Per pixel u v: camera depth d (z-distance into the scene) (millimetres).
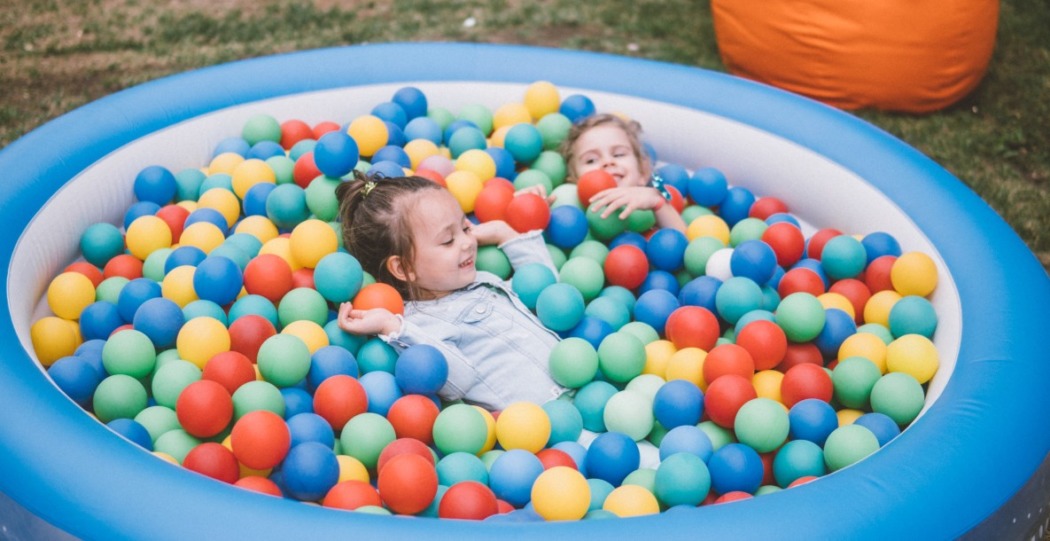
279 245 3215
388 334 2902
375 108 4055
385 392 2768
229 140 3904
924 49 4668
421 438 2684
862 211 3549
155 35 5734
